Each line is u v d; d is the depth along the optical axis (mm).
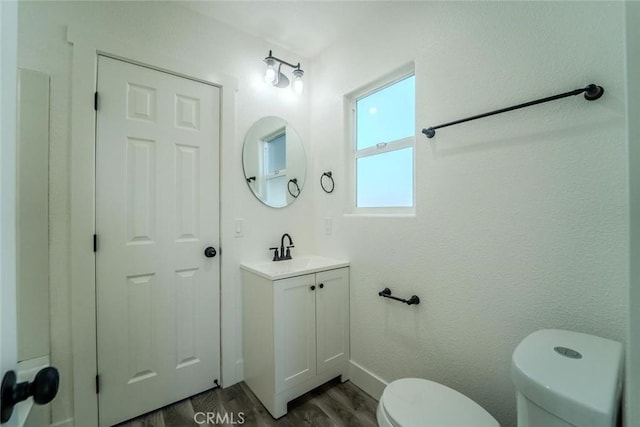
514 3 1159
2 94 388
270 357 1572
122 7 1513
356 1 1677
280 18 1830
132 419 1527
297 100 2230
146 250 1578
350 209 2027
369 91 1896
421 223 1504
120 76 1506
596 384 669
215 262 1815
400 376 1600
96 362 1430
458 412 1026
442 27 1414
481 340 1266
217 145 1829
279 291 1569
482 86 1259
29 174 1274
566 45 1024
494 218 1219
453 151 1365
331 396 1734
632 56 336
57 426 1341
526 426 721
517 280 1151
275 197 2088
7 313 406
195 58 1744
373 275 1773
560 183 1038
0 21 386
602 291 949
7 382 395
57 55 1341
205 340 1773
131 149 1538
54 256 1336
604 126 943
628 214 337
